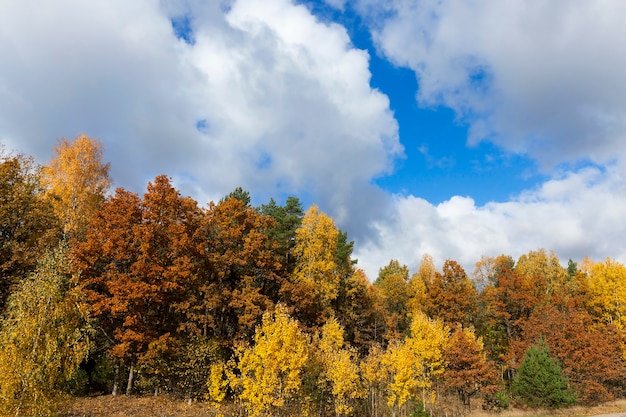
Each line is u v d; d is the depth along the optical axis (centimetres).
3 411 1018
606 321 5069
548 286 5416
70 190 3016
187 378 2339
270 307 2897
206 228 3219
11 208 2234
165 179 2823
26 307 1119
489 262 6019
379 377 2550
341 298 4366
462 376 2858
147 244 2511
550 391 3241
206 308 2916
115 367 2545
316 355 2312
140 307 2522
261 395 1770
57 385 1157
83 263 2408
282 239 4056
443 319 4491
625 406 3547
